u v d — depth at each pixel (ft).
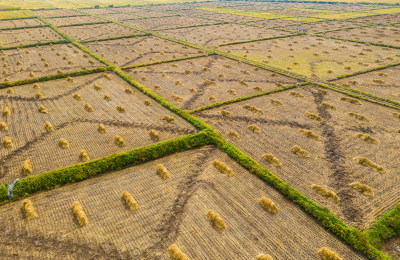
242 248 76.54
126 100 163.94
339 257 73.00
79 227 82.74
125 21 430.61
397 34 323.57
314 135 127.13
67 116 144.77
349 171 106.22
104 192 96.53
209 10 577.43
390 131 132.67
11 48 264.93
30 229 81.87
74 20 433.89
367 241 76.33
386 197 93.86
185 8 611.88
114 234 80.64
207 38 321.93
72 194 95.45
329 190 95.91
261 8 606.55
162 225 83.61
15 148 118.21
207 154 116.98
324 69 214.90
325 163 110.93
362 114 147.43
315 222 85.15
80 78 197.57
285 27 381.19
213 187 98.68
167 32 353.31
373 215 86.84
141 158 112.06
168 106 153.58
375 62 228.84
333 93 172.86
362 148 120.06
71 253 74.69
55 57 243.60
